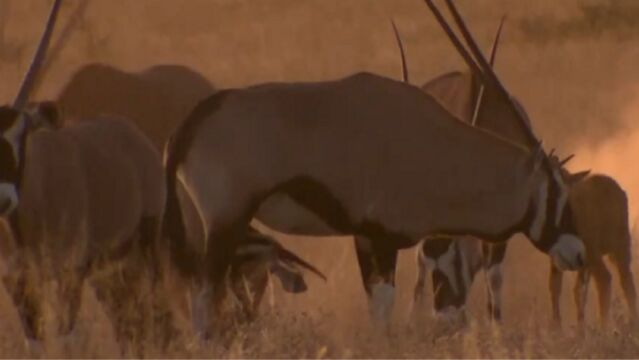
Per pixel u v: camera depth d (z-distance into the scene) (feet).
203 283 79.87
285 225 81.20
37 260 76.79
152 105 90.43
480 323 85.61
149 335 78.48
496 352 73.67
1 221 77.20
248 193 79.71
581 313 92.48
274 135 79.97
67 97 89.86
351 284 93.56
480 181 82.48
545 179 83.71
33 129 77.00
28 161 76.89
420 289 89.71
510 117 89.61
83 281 78.33
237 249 81.66
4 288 84.64
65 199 77.77
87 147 79.56
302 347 75.15
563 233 83.92
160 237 81.92
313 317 82.07
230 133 79.82
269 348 74.38
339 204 80.64
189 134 80.43
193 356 74.49
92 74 90.17
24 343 77.00
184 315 82.17
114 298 80.33
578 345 75.31
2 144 75.97
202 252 82.07
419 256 89.76
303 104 80.53
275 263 85.10
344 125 80.59
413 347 75.66
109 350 77.10
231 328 79.25
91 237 79.15
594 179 92.89
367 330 79.71
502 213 82.94
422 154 81.51
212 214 79.87
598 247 92.38
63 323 76.38
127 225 80.79
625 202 92.99
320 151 80.28
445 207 81.97
